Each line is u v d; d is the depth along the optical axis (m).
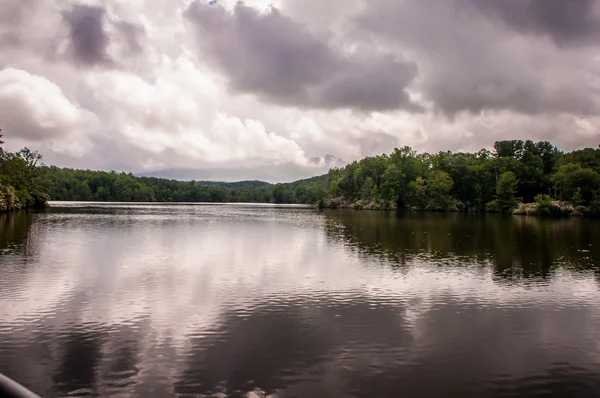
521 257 33.31
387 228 60.66
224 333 15.27
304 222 73.31
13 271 25.00
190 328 15.73
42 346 13.81
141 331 15.32
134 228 54.38
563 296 21.28
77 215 79.56
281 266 28.41
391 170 141.75
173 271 25.97
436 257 32.97
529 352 14.14
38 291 20.52
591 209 99.31
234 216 92.00
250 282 23.38
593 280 24.94
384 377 12.10
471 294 21.45
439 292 21.81
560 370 12.83
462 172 138.12
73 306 18.19
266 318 17.08
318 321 16.81
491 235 50.78
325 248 37.81
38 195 109.50
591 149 127.00
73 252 32.56
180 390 11.08
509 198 118.88
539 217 95.75
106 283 22.42
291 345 14.27
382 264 29.64
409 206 140.12
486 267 28.81
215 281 23.45
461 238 47.09
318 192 185.75
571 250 37.66
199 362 12.78
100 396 10.71
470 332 15.91
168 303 18.95
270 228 59.16
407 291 21.88
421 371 12.54
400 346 14.39
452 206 130.38
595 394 11.41
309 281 23.88
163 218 78.31
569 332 16.09
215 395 10.87
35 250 33.12
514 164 126.81
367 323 16.67
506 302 20.12
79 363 12.59
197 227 58.91
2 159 100.75
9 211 87.88
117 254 32.03
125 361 12.77
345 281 24.00
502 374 12.49
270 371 12.29
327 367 12.64
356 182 162.00
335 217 91.94
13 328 15.44
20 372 11.96
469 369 12.76
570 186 106.62
